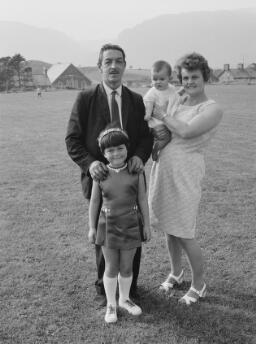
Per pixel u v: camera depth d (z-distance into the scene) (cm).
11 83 10050
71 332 375
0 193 779
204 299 427
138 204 395
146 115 398
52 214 665
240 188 802
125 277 401
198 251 412
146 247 547
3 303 416
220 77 11806
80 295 433
